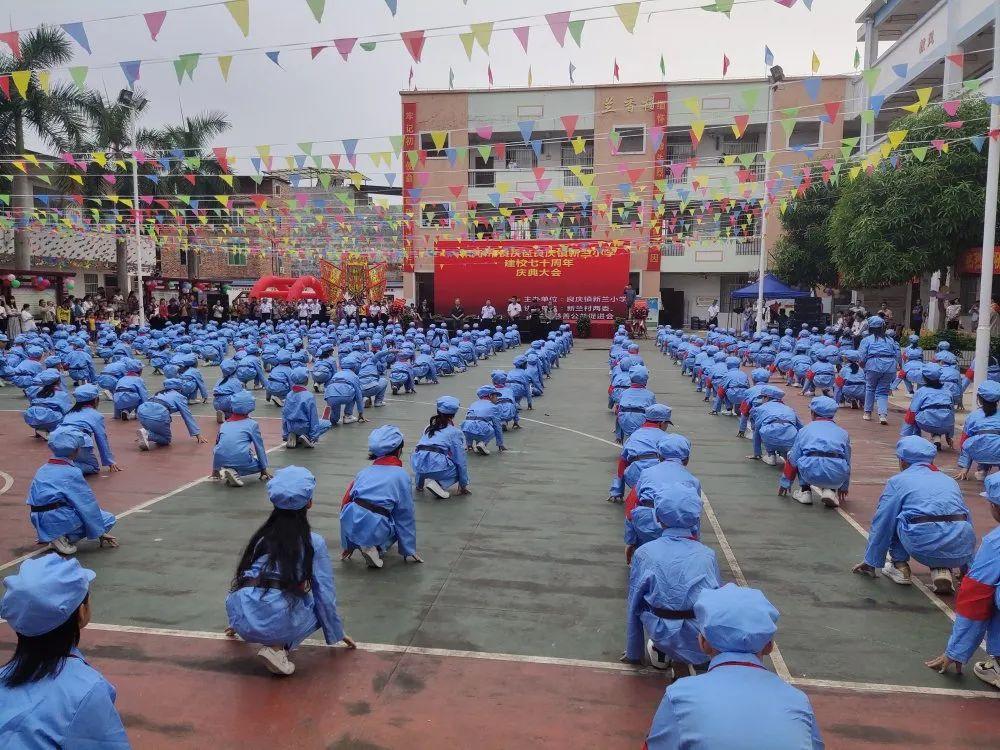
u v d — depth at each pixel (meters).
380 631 5.28
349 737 4.01
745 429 12.55
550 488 9.23
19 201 28.62
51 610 2.60
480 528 7.62
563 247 35.75
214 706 4.29
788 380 19.78
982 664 4.64
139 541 7.14
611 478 9.77
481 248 36.34
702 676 2.68
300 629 4.57
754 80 34.22
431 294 42.66
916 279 23.45
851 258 22.25
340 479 9.63
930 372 11.20
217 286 44.50
